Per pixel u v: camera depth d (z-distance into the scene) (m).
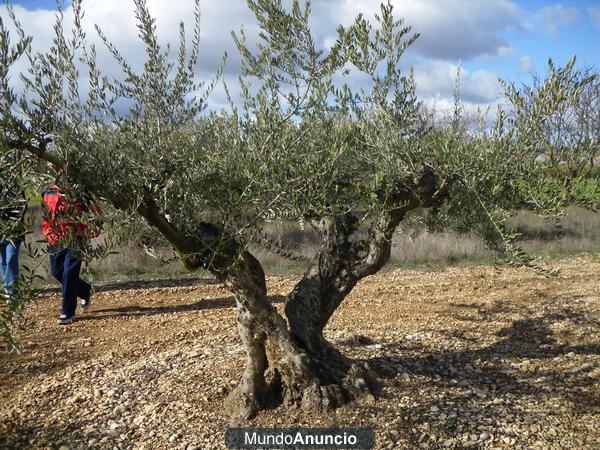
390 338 5.58
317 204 3.28
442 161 3.46
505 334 5.91
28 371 5.16
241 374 4.49
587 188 3.27
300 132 3.19
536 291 8.16
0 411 4.29
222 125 3.31
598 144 3.25
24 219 2.66
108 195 2.93
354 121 3.57
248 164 3.06
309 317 4.06
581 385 4.50
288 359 3.85
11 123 2.52
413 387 4.28
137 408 4.17
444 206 3.75
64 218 2.75
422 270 10.34
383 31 3.35
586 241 12.17
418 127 3.61
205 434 3.73
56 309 7.45
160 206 3.21
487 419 3.88
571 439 3.67
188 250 3.28
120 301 7.96
